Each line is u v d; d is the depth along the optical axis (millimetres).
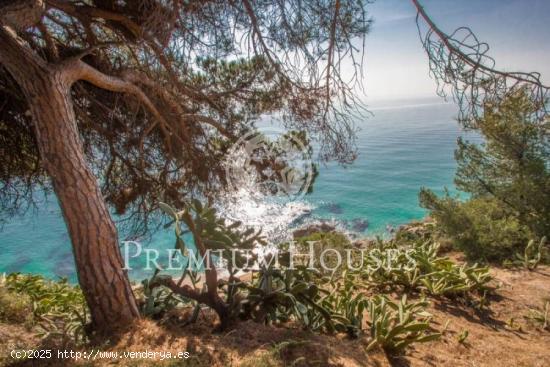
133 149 7438
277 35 4324
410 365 2771
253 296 3066
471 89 3449
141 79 5746
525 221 7094
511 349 3314
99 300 3205
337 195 25391
